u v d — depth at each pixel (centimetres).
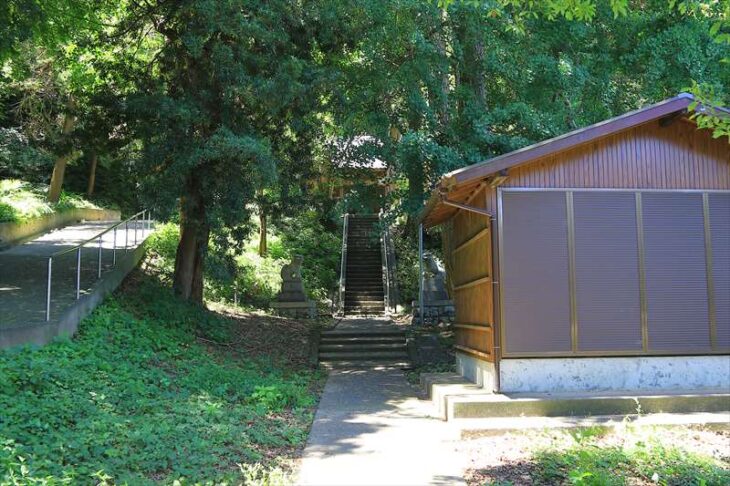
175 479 517
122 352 939
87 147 1361
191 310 1342
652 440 649
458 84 1453
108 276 1252
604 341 830
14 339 781
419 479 564
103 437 571
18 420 562
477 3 814
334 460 628
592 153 855
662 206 855
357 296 2130
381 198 1476
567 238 840
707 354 843
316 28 1258
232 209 1190
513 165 801
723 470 578
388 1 1240
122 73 1262
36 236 1931
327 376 1210
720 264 855
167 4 1214
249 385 947
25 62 1719
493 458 626
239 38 1119
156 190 1112
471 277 956
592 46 1320
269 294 2002
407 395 1012
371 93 1329
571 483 547
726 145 873
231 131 1159
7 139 2428
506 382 822
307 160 1441
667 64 1236
